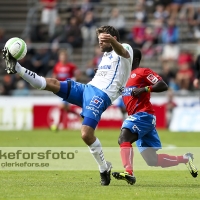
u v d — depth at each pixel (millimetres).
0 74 92625
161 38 89812
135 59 31672
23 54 27750
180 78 81125
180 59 83312
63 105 70062
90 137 28031
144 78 30875
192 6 95375
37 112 77000
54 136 61250
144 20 93938
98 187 27703
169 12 95250
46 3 97062
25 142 52656
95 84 28828
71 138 58375
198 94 78438
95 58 84750
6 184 28578
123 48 28031
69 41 91500
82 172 33625
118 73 28891
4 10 103250
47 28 98625
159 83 30031
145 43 89875
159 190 26812
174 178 31766
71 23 92312
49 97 77250
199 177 32250
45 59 88125
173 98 75062
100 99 28297
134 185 28734
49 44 92688
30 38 95000
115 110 76000
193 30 94438
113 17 92125
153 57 89250
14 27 101188
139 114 30062
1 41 92125
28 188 27156
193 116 73812
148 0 98125
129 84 31109
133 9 100062
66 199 23844
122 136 29359
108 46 29359
